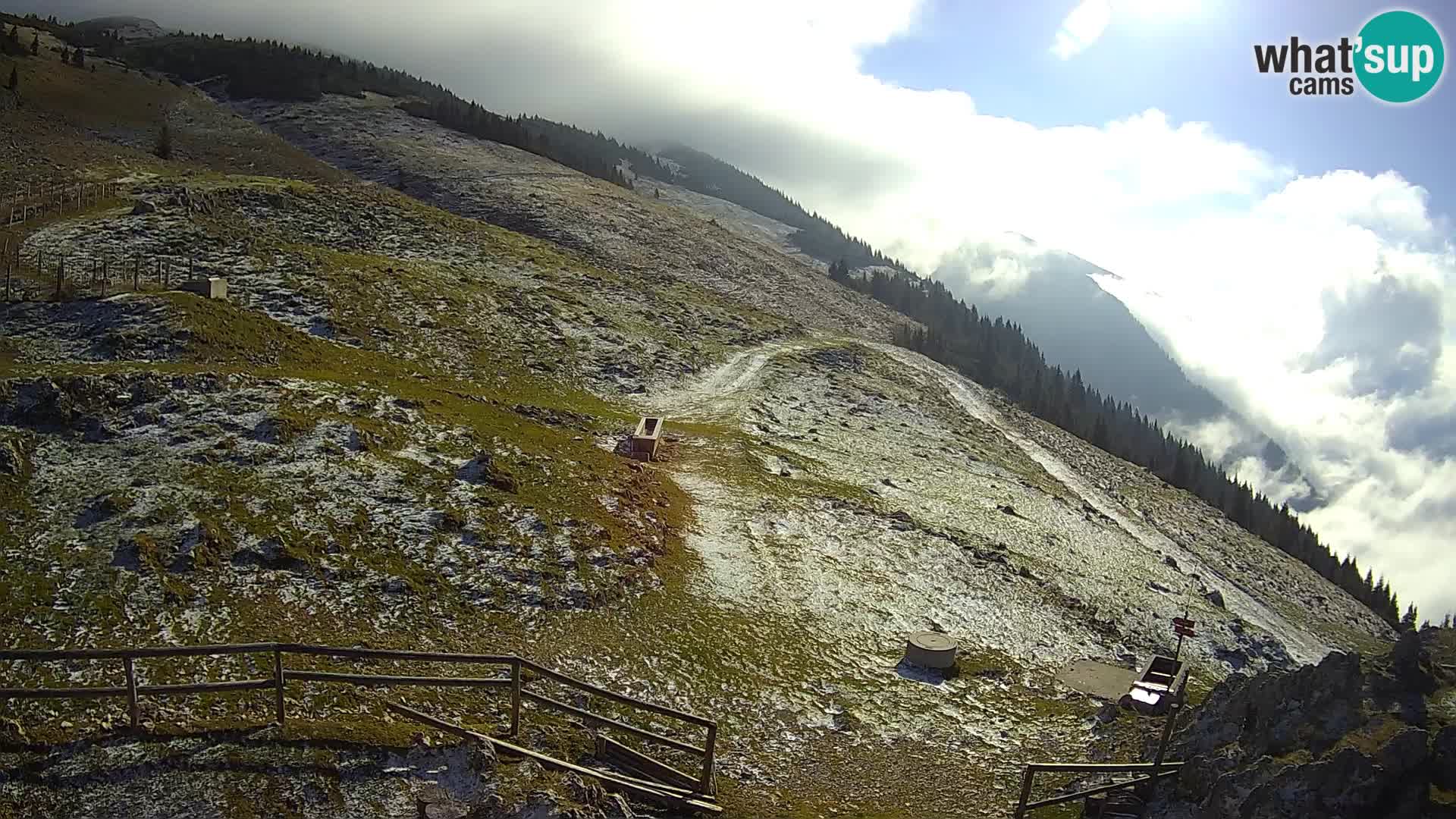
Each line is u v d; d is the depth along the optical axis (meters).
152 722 21.28
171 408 41.34
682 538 45.25
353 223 101.50
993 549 58.00
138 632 26.53
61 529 31.05
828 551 48.69
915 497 67.62
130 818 18.62
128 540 30.66
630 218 171.00
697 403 80.69
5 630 25.42
